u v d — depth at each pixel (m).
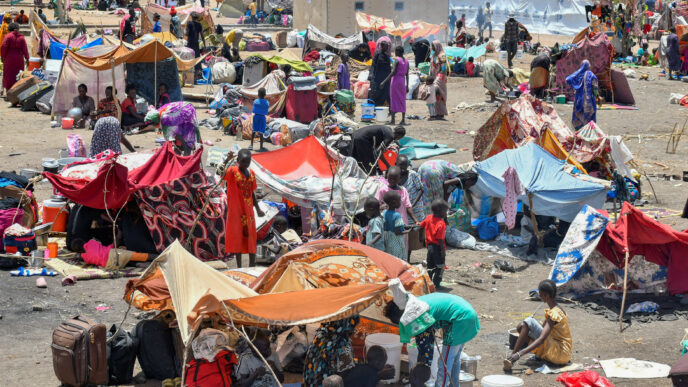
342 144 26.58
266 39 70.25
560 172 23.08
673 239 18.34
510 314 17.86
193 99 45.88
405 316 12.34
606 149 26.28
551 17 92.31
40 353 15.29
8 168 29.28
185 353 11.99
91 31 72.50
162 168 21.34
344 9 69.19
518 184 22.03
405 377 14.32
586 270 19.17
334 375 11.78
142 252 20.42
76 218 20.88
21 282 19.02
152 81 40.62
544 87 47.25
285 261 14.11
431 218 19.16
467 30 91.00
